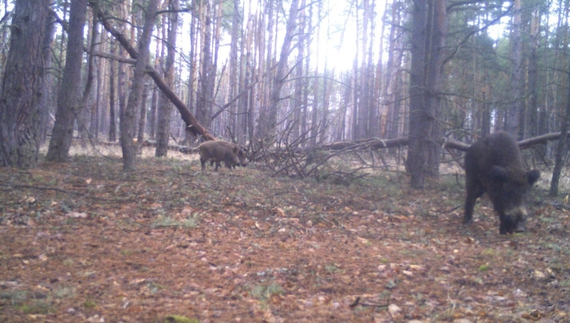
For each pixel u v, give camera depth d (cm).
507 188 811
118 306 457
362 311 479
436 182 1403
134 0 1898
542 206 1153
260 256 650
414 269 625
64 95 1376
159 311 451
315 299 510
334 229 844
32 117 1184
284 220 866
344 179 1404
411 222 950
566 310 504
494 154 862
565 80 1944
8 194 870
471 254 714
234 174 1392
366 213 992
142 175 1213
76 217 777
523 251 738
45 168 1218
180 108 1861
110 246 648
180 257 621
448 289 561
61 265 564
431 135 1361
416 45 1455
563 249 746
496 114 2786
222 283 539
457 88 1852
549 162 1830
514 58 2138
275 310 473
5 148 1145
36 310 434
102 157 1647
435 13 1291
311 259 649
